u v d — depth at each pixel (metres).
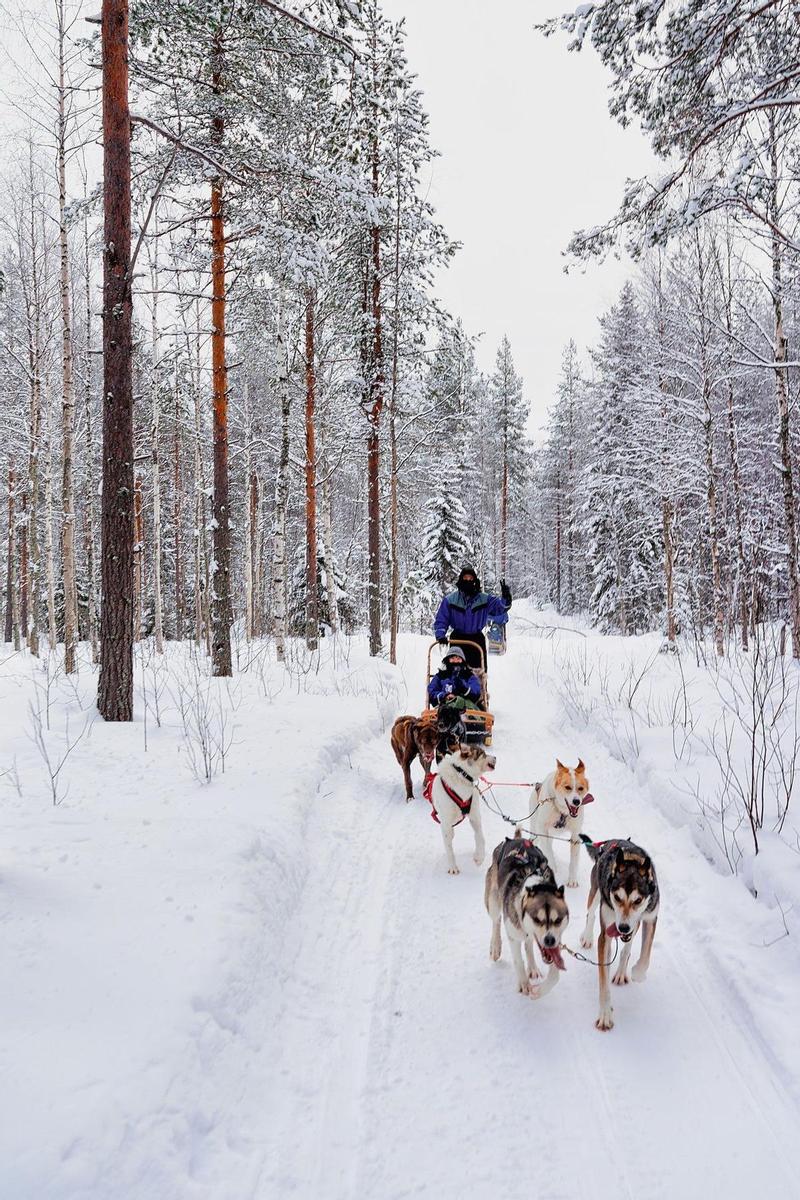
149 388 21.61
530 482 50.59
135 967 3.64
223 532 12.33
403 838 6.63
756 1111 3.28
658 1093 3.42
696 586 22.31
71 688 9.58
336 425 18.30
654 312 18.56
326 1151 3.09
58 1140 2.56
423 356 17.58
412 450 19.69
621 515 29.09
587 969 4.56
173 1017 3.36
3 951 3.54
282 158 9.89
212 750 7.32
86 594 27.23
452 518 31.94
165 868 4.65
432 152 16.03
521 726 10.97
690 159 8.16
